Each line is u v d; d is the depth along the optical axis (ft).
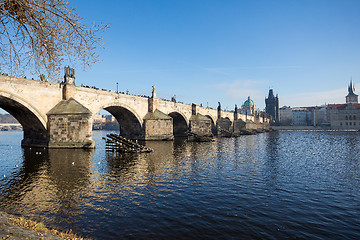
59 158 102.22
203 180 68.95
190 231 36.50
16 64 33.24
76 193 54.49
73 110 135.13
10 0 28.84
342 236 35.91
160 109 232.32
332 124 599.98
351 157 122.01
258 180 70.44
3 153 115.65
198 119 279.08
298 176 76.54
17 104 120.88
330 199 53.78
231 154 128.06
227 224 39.32
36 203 47.62
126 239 33.50
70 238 30.45
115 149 135.44
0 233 25.31
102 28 34.55
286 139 262.06
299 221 41.19
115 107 185.98
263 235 35.68
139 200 50.60
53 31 33.22
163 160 102.58
